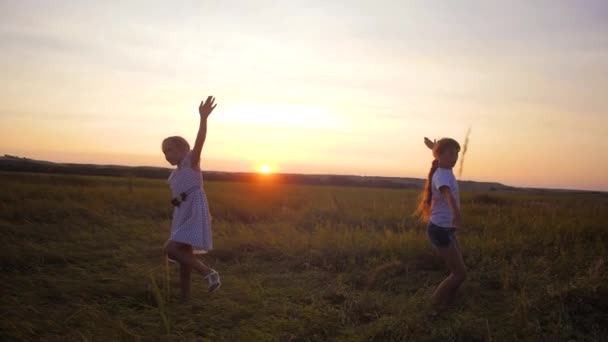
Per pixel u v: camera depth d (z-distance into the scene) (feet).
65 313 14.96
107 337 12.90
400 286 18.67
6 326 13.43
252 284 18.63
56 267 20.90
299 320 14.67
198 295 17.17
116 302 16.11
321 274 20.25
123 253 23.50
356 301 15.94
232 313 15.28
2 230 27.40
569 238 28.07
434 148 15.66
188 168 16.02
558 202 72.74
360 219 37.76
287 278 19.81
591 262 21.17
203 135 15.75
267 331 13.89
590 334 13.76
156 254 23.68
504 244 25.11
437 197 15.56
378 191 104.42
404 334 13.38
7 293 16.76
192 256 15.99
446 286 15.51
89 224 31.91
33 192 48.98
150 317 14.82
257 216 41.01
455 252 15.34
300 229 32.96
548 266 20.48
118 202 43.16
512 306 15.71
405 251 23.02
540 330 13.57
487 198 75.41
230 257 23.70
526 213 43.75
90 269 20.57
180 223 15.94
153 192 54.60
